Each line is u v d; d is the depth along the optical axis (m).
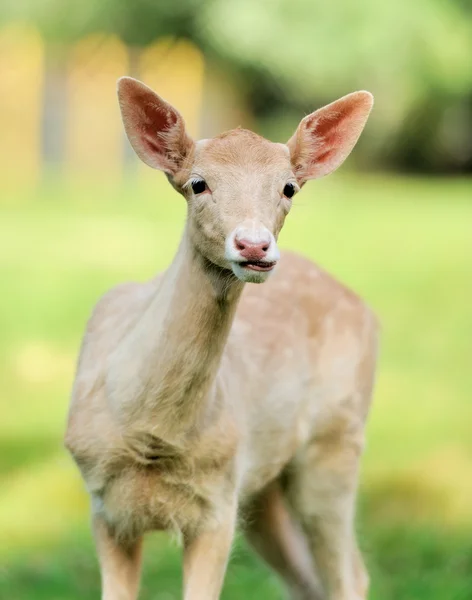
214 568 8.45
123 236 34.81
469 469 16.19
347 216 41.12
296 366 9.65
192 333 7.98
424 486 15.63
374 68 49.03
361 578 10.28
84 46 52.72
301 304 9.99
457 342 24.03
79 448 8.35
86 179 50.91
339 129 8.49
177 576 12.62
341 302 10.33
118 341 8.51
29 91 51.97
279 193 7.80
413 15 48.41
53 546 13.59
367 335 10.41
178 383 8.02
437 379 21.41
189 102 54.41
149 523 8.49
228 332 8.12
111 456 8.23
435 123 53.28
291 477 10.00
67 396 19.77
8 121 51.91
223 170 7.76
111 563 8.59
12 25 51.03
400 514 14.93
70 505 15.04
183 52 54.12
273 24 49.19
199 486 8.31
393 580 12.41
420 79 49.59
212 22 50.06
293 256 10.45
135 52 53.62
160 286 8.26
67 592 12.08
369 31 48.47
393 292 28.33
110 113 52.78
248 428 9.05
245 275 7.32
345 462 10.04
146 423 8.09
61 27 51.25
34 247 32.38
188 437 8.16
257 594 12.12
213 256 7.73
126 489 8.30
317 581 10.33
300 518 10.10
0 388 20.08
